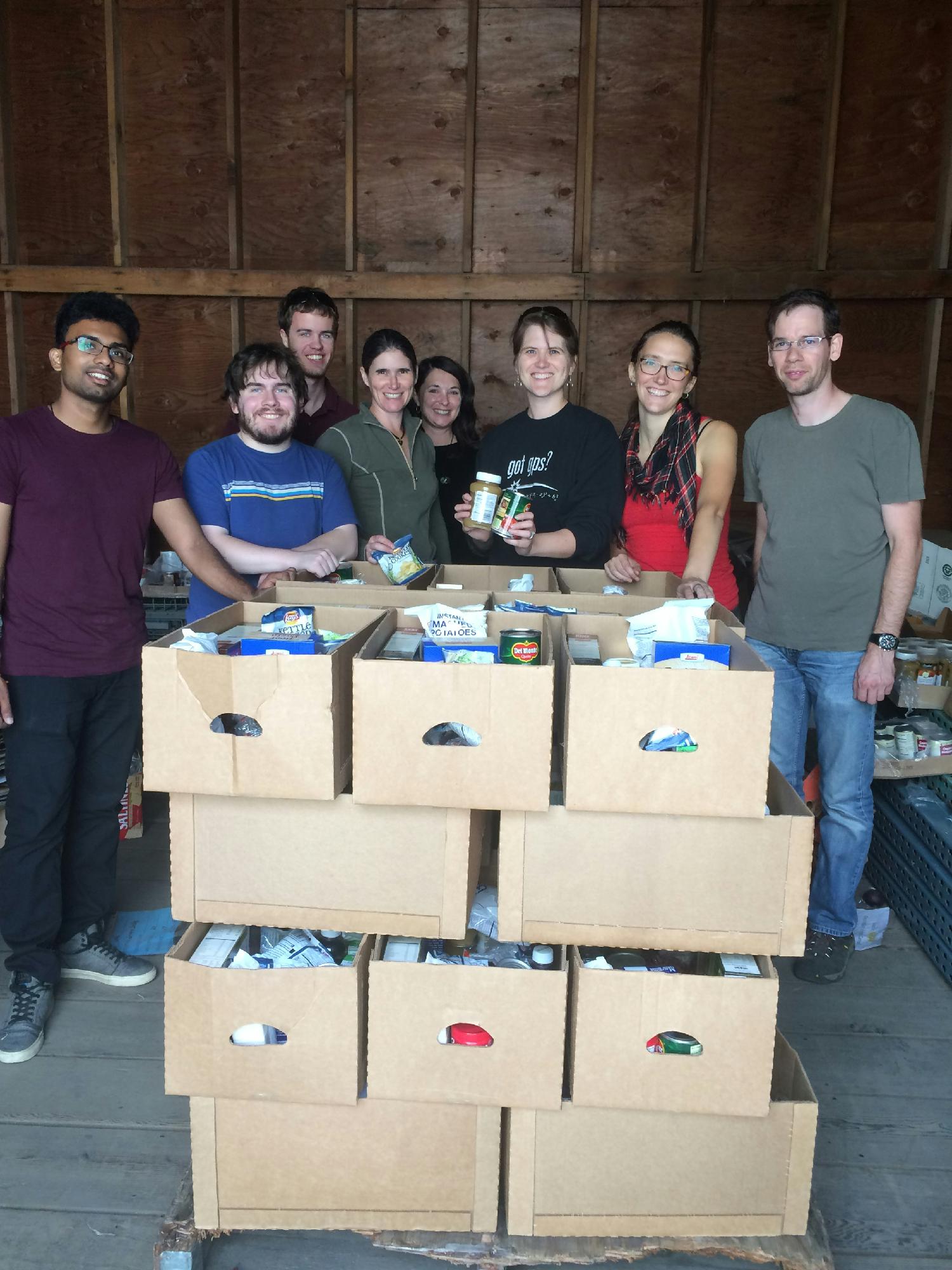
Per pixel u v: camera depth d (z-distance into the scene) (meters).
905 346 4.45
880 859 2.83
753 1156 1.42
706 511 2.26
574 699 1.27
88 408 2.00
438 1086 1.41
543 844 1.36
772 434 2.28
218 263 4.59
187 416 4.66
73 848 2.21
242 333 4.54
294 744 1.31
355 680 1.29
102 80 4.48
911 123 4.29
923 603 3.59
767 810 1.52
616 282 4.38
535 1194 1.45
